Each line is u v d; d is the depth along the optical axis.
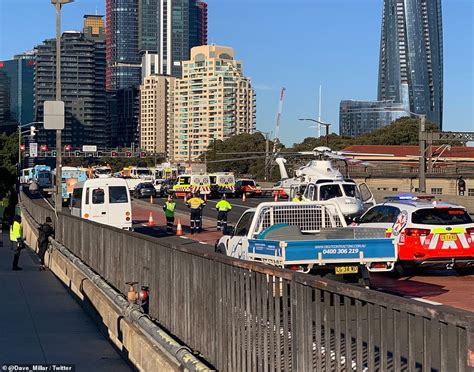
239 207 80.88
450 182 109.12
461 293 20.38
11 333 18.47
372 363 7.09
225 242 21.83
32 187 91.44
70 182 84.50
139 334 14.30
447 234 22.92
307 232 19.62
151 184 105.00
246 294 10.11
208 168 199.00
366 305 7.24
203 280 12.03
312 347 8.27
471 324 5.67
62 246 33.44
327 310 7.95
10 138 158.38
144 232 51.25
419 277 24.11
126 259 19.03
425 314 6.26
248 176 179.88
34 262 40.75
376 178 117.81
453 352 5.94
